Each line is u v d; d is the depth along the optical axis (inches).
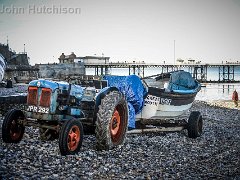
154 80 572.4
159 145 338.0
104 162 252.1
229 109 877.8
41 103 263.4
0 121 406.6
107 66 2689.5
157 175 230.7
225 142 381.7
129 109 338.0
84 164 241.1
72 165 235.1
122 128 311.7
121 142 310.8
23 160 235.1
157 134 407.2
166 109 403.5
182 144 354.6
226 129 492.4
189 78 489.7
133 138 362.9
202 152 319.3
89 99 306.7
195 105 948.6
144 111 384.8
